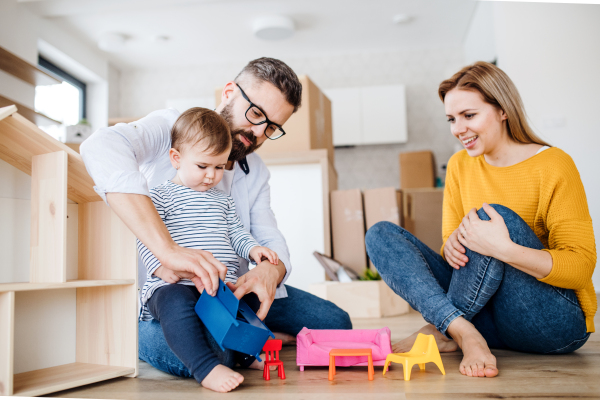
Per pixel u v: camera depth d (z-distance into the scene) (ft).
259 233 4.37
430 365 3.49
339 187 15.69
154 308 3.20
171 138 3.65
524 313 3.47
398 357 3.12
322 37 15.05
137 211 2.96
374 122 15.12
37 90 12.85
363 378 3.11
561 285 3.26
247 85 3.90
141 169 3.93
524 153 3.80
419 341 3.34
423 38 15.30
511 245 3.16
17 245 3.42
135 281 3.33
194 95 16.74
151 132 3.63
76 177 3.31
